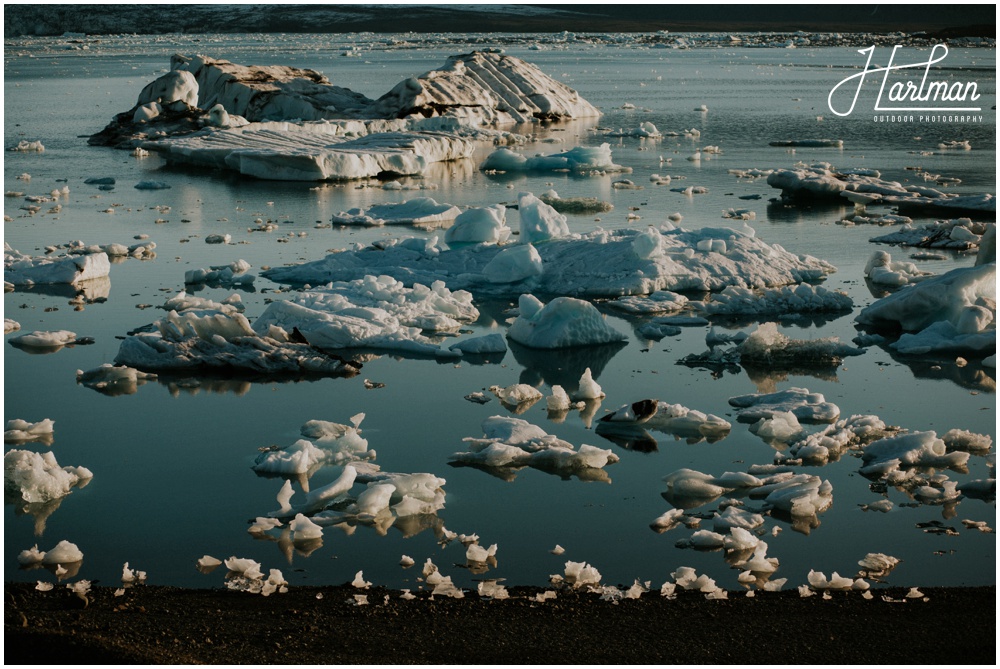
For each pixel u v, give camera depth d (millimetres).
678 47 173750
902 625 7480
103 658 6688
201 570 8656
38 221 25484
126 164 36875
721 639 7238
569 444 11414
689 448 11602
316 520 9641
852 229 24844
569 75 100375
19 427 11984
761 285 19062
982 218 26078
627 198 29516
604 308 17938
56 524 9633
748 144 43688
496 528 9555
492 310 17734
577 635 7309
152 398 13203
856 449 11438
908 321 16297
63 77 92500
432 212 26141
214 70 51281
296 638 7203
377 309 16453
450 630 7387
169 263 20891
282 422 12352
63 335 15492
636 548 9109
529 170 36438
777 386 13750
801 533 9414
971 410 12805
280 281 19375
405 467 11023
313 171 33469
